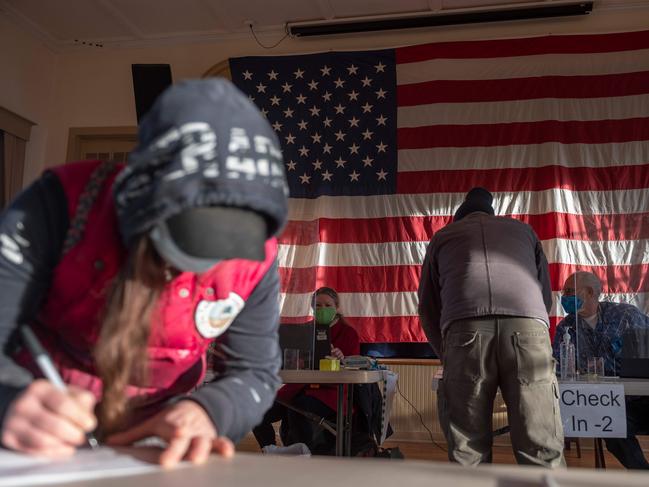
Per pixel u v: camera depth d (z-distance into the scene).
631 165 5.32
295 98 5.93
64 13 6.02
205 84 0.70
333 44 6.10
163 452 0.62
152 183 0.63
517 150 5.51
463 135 5.61
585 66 5.54
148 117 0.69
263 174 0.65
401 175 5.65
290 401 3.42
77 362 0.82
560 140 5.45
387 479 0.53
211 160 0.63
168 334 0.82
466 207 2.63
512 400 2.23
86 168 0.81
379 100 5.81
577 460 4.48
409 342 5.39
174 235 0.63
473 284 2.31
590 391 2.48
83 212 0.78
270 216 0.67
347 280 5.55
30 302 0.76
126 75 6.45
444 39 5.89
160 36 6.32
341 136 5.80
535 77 5.59
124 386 0.72
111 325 0.71
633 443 3.35
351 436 3.32
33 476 0.51
